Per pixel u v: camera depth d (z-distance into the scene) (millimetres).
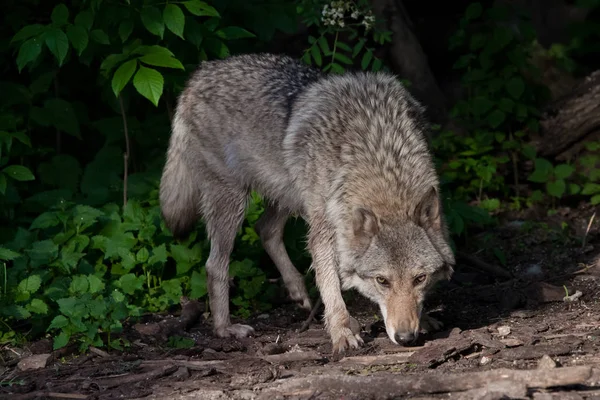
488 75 14750
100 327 10219
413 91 15516
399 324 8711
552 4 18266
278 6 13055
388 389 7707
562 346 8805
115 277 11391
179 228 11492
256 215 12297
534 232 13500
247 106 10805
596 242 13148
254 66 11133
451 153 14305
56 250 10695
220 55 12164
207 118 11117
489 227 13812
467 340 9172
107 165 13219
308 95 10375
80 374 9055
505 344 9000
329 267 9828
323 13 12531
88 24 11180
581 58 17578
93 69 14211
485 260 12797
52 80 13547
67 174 13125
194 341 10281
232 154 10992
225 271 10883
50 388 8625
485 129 14906
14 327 10500
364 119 9766
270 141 10609
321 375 8164
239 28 12094
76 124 13016
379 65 12594
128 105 12867
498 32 14602
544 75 16844
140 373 8961
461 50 16875
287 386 8008
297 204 10734
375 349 9398
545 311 10570
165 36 12016
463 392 7570
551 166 14320
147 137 13484
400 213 9273
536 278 11984
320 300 10953
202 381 8609
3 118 11859
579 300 10867
